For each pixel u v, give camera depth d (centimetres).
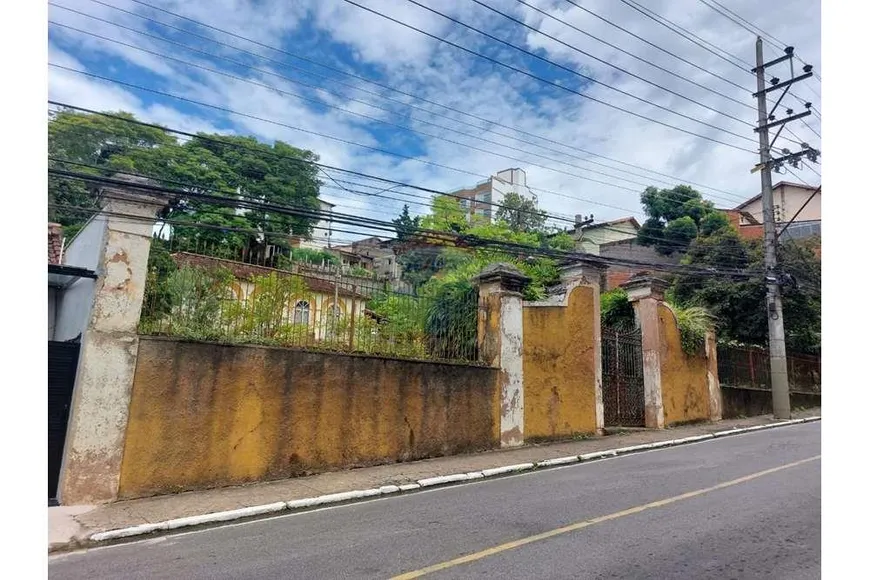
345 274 1049
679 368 1598
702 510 648
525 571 461
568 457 1066
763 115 1806
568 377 1310
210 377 831
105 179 783
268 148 2381
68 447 726
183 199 878
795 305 2173
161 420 784
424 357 1093
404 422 1025
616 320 1655
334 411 943
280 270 955
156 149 2205
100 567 516
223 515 680
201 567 502
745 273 1778
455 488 841
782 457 1020
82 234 959
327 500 759
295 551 538
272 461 868
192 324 843
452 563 486
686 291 2477
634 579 441
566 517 630
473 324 1215
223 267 903
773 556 491
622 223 4125
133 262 799
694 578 443
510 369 1199
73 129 2286
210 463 813
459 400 1109
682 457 1059
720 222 3525
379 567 482
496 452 1118
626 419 1477
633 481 829
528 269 1881
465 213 3319
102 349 757
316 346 951
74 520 650
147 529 628
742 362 1905
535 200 3756
